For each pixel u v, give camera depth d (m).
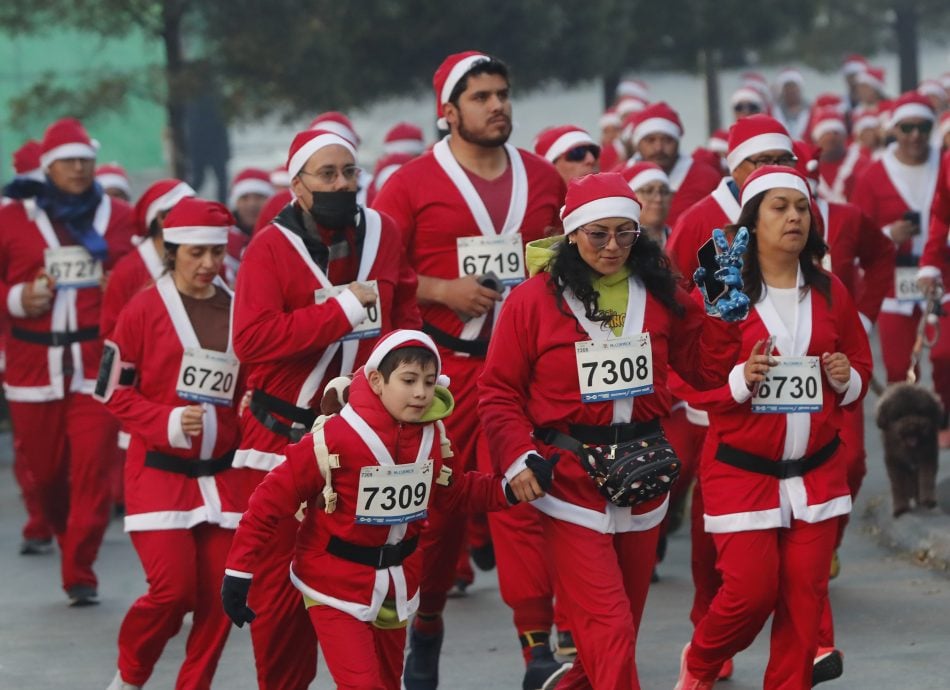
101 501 21.98
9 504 29.52
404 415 13.20
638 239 14.02
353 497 13.30
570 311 13.88
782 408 14.46
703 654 14.95
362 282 15.10
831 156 37.25
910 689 16.36
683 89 89.38
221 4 42.41
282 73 43.38
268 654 14.82
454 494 13.87
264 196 31.25
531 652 16.22
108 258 23.27
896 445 22.39
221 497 16.31
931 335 26.94
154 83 42.00
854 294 21.78
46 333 22.84
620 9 48.94
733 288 13.77
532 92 51.44
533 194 17.64
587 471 13.77
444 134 20.50
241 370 16.52
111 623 20.92
